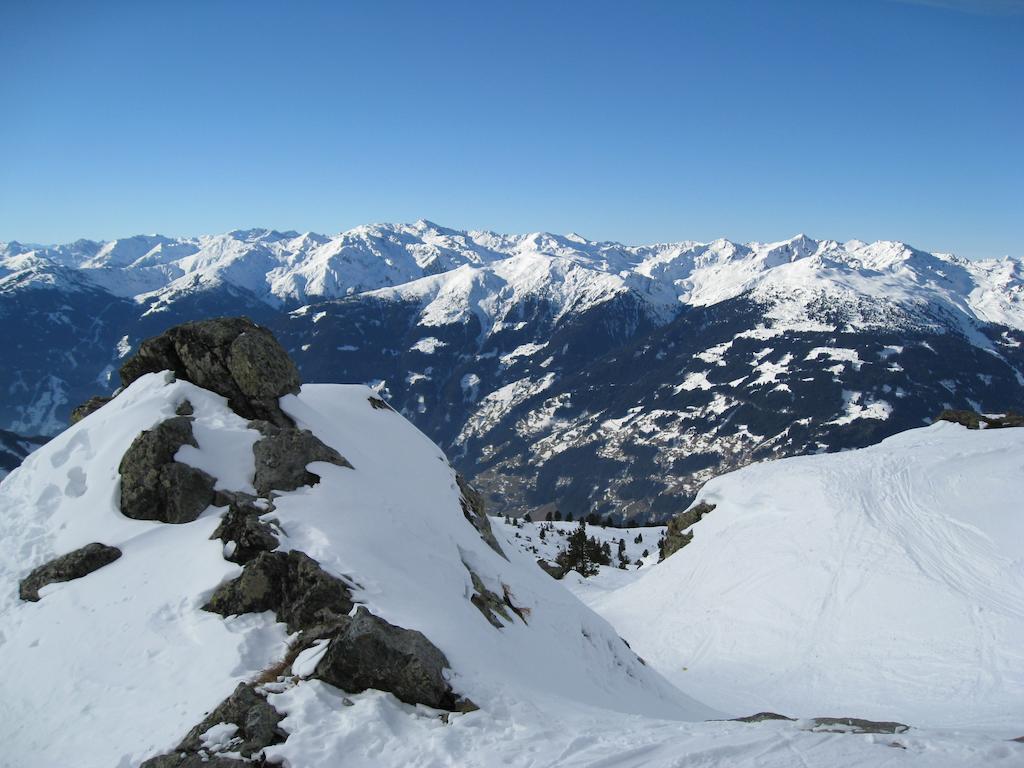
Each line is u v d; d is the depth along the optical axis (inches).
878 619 1576.0
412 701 575.2
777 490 2308.1
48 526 881.5
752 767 492.7
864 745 531.8
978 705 1150.3
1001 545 1686.8
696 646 1750.7
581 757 502.6
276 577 709.9
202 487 876.6
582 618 1052.5
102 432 973.8
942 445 2285.9
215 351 1044.5
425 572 802.8
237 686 581.0
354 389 1262.3
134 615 713.0
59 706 619.8
